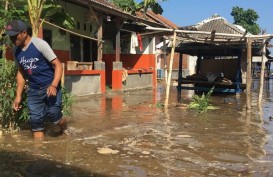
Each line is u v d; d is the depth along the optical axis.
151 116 8.35
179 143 5.51
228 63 16.91
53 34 15.06
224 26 25.08
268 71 32.03
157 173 4.02
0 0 8.03
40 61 5.34
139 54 21.36
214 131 6.58
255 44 12.85
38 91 5.45
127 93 15.30
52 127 6.41
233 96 14.53
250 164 4.43
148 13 30.08
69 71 12.76
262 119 8.24
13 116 6.09
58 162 4.36
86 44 17.80
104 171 4.06
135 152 4.91
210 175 3.98
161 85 22.23
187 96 14.18
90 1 13.33
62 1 14.69
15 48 5.41
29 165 4.21
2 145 5.14
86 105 10.46
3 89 5.91
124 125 7.02
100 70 14.74
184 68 33.06
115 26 17.27
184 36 13.04
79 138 5.69
